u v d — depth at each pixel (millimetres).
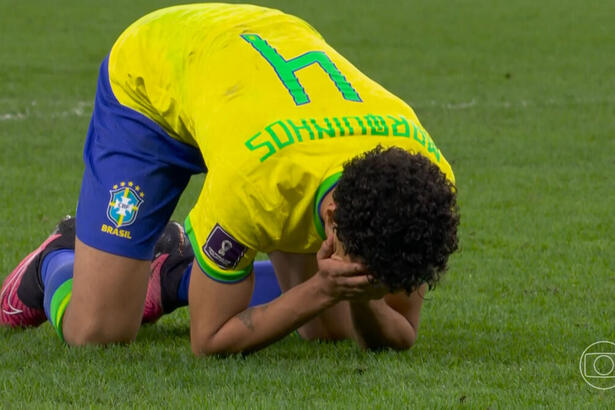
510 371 14766
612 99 49000
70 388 13805
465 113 45281
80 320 16094
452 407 13039
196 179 32781
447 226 12031
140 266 16203
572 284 20891
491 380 14328
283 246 13789
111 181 16109
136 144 16109
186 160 16234
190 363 14789
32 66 55125
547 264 22719
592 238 25406
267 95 13828
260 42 14797
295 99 13672
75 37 65625
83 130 40438
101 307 15977
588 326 17656
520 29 73250
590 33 71250
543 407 13102
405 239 11859
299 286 14211
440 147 38031
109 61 16828
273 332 14305
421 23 75750
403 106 14148
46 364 15055
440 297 19906
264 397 13336
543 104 47625
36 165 34062
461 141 39219
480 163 35344
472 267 22438
